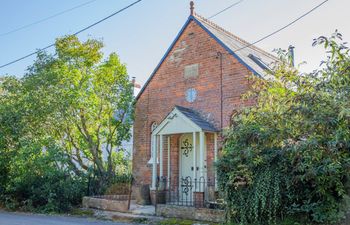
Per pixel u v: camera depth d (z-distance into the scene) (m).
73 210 13.78
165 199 14.30
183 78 15.81
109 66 17.28
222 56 14.67
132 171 16.86
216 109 14.46
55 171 14.60
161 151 14.77
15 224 10.80
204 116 14.75
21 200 15.18
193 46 15.73
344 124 8.09
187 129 13.84
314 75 9.38
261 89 10.94
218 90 14.55
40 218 12.29
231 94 14.10
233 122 10.68
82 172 16.23
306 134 8.64
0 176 15.76
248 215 9.57
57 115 16.19
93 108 17.17
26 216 12.84
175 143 15.57
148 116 16.78
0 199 15.84
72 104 16.28
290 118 8.83
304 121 8.30
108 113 17.38
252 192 9.53
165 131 14.50
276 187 9.14
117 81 17.41
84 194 14.84
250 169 9.56
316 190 8.90
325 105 8.31
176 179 15.13
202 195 12.27
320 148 8.21
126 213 12.48
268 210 9.26
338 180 8.45
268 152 9.59
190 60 15.71
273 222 9.29
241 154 9.62
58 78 16.23
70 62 17.44
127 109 17.25
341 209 8.80
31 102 15.73
